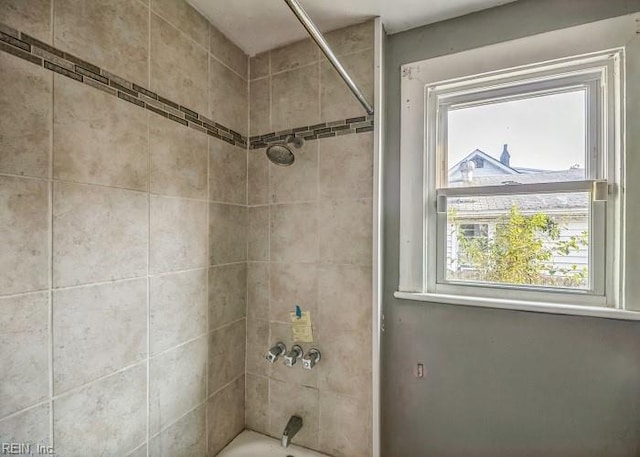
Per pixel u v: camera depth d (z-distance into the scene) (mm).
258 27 1278
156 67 1019
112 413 894
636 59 945
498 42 1118
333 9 1159
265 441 1366
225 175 1321
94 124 843
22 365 708
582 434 1004
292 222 1356
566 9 1032
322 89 1307
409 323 1235
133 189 947
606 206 1006
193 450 1167
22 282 708
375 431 1193
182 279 1120
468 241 1197
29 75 715
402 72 1252
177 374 1101
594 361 993
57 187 767
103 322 870
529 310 1040
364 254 1223
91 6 836
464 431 1152
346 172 1258
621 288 962
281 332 1371
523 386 1075
